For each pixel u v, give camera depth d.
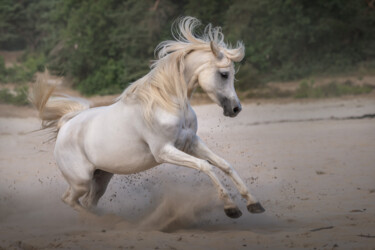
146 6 56.56
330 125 27.95
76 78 57.44
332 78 50.34
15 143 26.34
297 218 10.49
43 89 12.05
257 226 10.05
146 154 10.45
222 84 9.99
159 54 10.60
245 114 35.09
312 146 21.41
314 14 56.84
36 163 20.48
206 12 57.16
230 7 56.31
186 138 10.24
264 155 19.75
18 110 41.25
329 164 17.05
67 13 64.31
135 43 54.56
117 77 54.62
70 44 57.31
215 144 23.27
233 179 9.76
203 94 43.28
